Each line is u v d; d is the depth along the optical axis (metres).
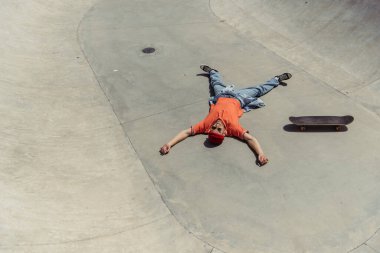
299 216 4.52
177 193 4.89
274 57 7.58
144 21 9.21
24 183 4.84
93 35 8.66
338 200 4.69
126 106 6.44
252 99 6.25
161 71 7.32
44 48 8.09
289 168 5.15
